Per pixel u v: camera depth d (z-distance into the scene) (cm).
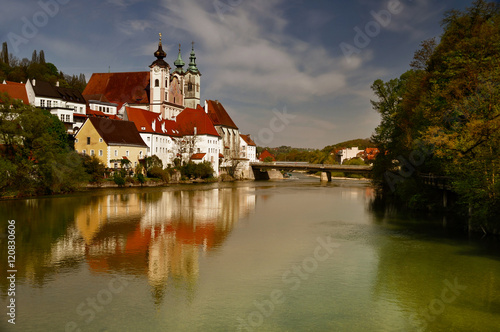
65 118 10381
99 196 6944
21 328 1792
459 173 3681
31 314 1936
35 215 4738
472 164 3459
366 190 9669
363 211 5506
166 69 14100
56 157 6888
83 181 7556
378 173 7488
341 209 5759
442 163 4069
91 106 12519
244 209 5697
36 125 6550
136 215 4888
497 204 3356
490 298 2169
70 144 9494
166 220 4562
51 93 10531
